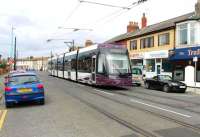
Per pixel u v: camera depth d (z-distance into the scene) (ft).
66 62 110.83
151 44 110.93
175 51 94.12
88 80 76.13
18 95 38.01
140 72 91.56
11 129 24.66
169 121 27.78
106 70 66.28
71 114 31.65
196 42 85.92
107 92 59.52
